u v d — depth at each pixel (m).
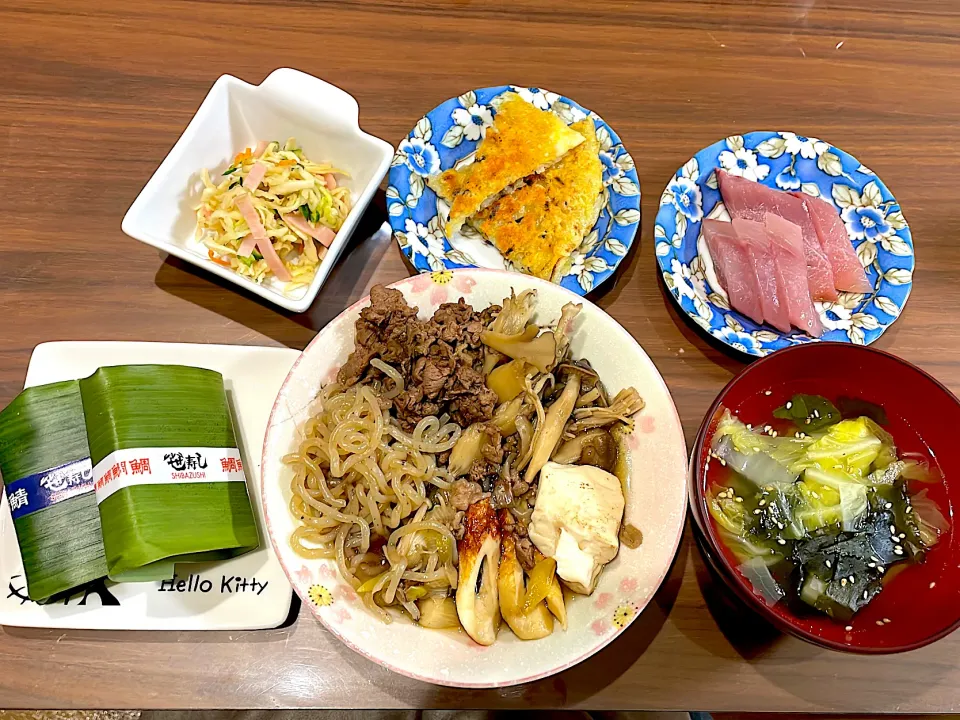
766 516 0.32
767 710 0.33
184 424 0.34
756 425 0.34
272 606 0.34
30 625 0.33
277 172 0.39
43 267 0.39
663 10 0.46
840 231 0.40
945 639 0.34
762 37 0.46
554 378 0.34
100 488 0.33
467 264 0.40
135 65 0.43
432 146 0.41
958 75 0.45
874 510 0.32
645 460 0.33
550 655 0.30
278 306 0.39
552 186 0.40
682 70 0.45
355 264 0.40
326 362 0.34
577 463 0.33
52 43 0.43
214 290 0.40
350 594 0.31
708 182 0.42
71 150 0.42
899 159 0.43
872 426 0.34
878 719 0.34
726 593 0.35
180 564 0.34
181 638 0.34
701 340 0.39
